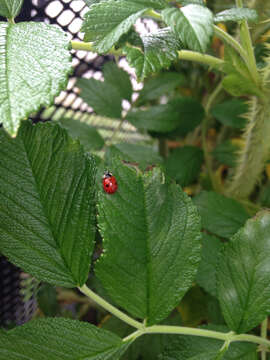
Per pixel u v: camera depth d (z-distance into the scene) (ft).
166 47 0.35
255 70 0.46
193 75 0.85
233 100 0.75
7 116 0.24
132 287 0.36
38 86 0.26
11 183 0.34
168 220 0.36
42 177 0.34
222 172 0.91
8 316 0.62
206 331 0.38
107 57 0.79
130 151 0.60
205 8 0.31
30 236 0.34
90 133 0.63
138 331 0.37
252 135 0.57
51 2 0.54
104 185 0.35
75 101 0.76
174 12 0.31
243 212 0.53
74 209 0.35
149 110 0.66
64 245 0.35
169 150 0.98
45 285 0.62
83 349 0.34
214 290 0.47
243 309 0.37
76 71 0.72
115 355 0.35
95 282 0.63
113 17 0.32
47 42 0.29
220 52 0.69
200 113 0.70
